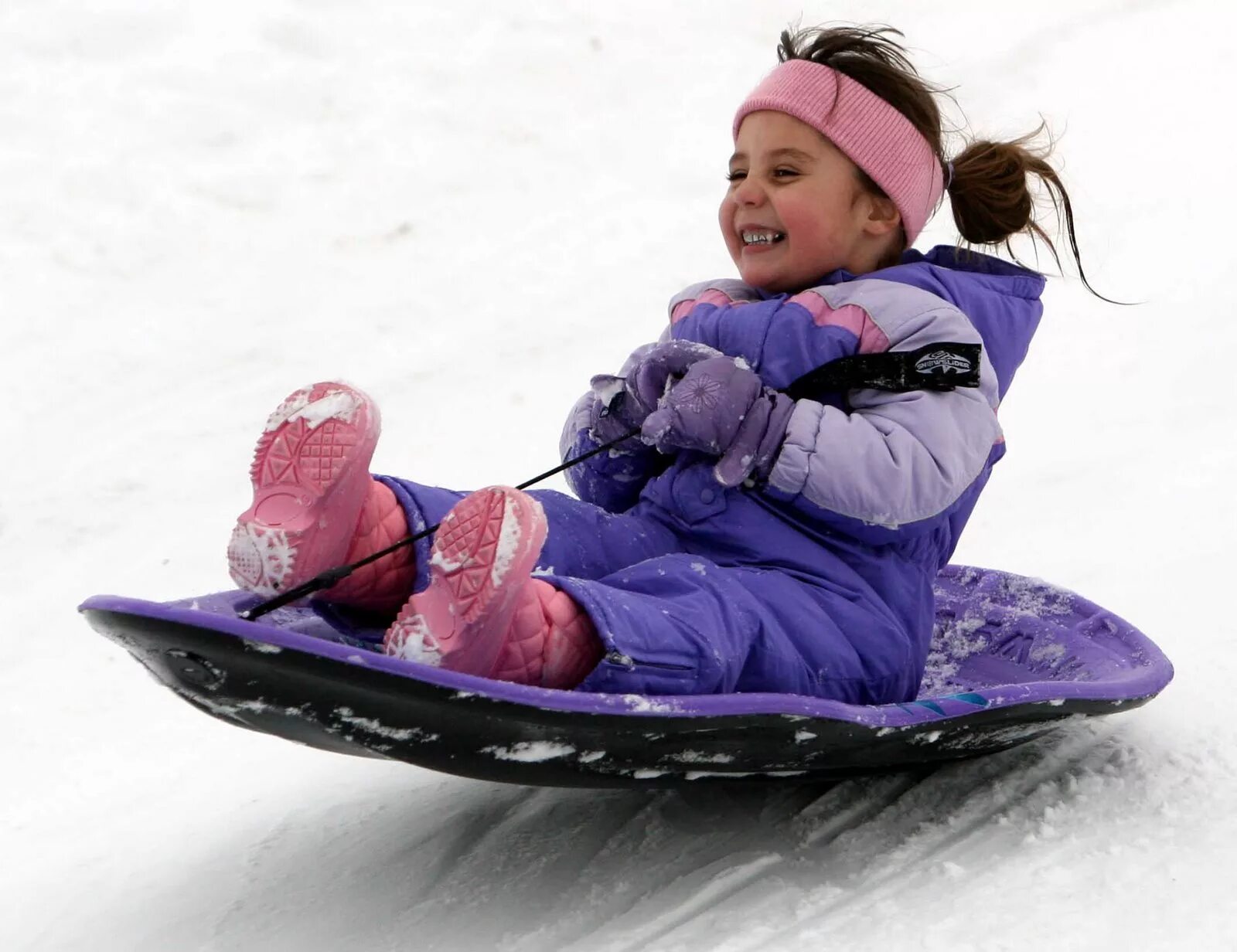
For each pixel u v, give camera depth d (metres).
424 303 23.02
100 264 23.08
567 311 22.83
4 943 8.89
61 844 10.59
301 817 10.06
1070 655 10.38
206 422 19.72
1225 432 15.82
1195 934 6.82
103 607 6.50
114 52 27.45
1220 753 9.11
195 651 6.50
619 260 24.44
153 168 25.09
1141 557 13.09
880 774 8.98
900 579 9.30
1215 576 12.29
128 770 12.03
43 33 27.41
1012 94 30.66
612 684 7.62
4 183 24.16
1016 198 11.18
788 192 10.08
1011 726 8.66
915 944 7.07
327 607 8.59
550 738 7.13
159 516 17.48
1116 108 29.06
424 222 25.19
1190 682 10.42
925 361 9.03
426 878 8.67
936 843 8.37
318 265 23.83
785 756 7.92
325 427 7.64
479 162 26.91
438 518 8.40
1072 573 13.04
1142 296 20.77
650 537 9.28
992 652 10.91
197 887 9.12
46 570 16.39
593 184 26.80
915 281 9.88
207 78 27.22
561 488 17.42
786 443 8.80
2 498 17.83
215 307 22.53
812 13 33.44
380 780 10.56
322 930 8.21
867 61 10.33
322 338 21.98
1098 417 17.05
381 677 6.64
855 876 8.04
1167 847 7.85
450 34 29.81
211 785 11.27
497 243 24.84
